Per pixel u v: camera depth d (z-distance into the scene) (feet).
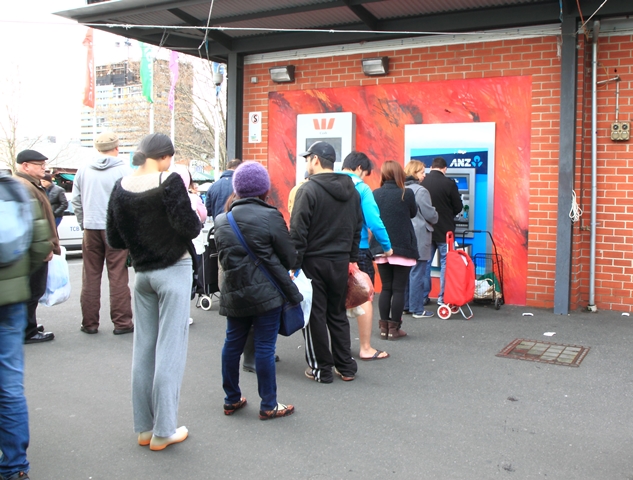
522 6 24.25
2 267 9.95
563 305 23.89
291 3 25.13
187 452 12.12
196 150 104.01
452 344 19.79
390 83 27.89
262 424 13.48
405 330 21.66
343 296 16.11
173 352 12.12
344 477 11.03
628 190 23.85
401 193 19.76
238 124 31.60
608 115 23.99
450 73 26.53
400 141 27.81
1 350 10.19
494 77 25.63
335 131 28.78
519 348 19.21
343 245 15.75
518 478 10.93
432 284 27.48
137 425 12.39
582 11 22.98
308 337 16.17
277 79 30.14
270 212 13.02
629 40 23.50
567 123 23.49
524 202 25.29
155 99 97.91
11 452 10.30
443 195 24.43
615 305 24.41
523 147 25.21
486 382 16.07
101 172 20.85
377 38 27.73
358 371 17.15
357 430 13.10
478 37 25.81
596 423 13.35
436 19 25.86
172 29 29.09
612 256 24.29
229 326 13.75
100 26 27.61
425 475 11.06
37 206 10.64
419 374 16.81
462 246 25.57
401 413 14.02
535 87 24.88
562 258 23.79
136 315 12.42
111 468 11.46
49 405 14.67
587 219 24.47
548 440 12.50
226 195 23.75
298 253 15.11
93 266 21.35
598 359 17.98
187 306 12.24
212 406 14.61
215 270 24.80
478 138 26.05
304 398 15.07
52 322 23.21
